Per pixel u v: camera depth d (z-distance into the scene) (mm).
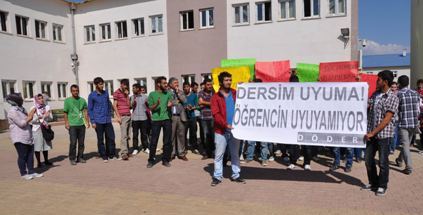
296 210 4855
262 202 5242
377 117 5414
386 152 5352
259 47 19031
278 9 18438
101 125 8680
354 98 5758
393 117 5285
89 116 8656
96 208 5211
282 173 6992
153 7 22172
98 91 8711
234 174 6391
